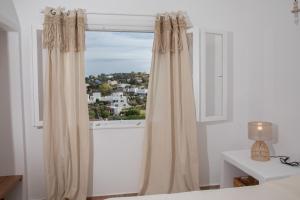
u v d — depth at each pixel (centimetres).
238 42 318
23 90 278
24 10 273
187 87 290
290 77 256
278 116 275
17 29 266
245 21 317
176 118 293
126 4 292
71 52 269
